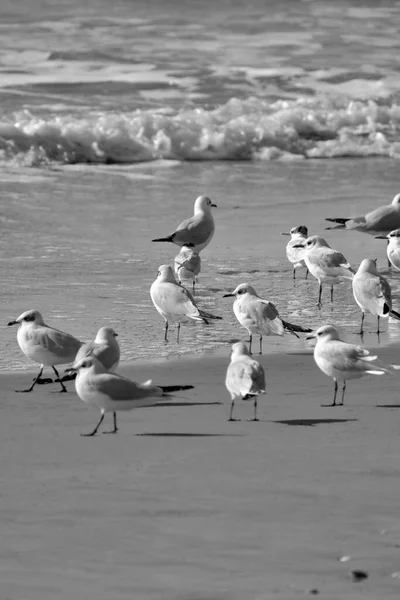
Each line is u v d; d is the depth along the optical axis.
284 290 19.20
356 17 46.31
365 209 25.33
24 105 32.00
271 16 45.84
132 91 34.38
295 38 42.19
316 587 7.34
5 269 19.56
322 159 31.50
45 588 7.30
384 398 12.73
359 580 7.45
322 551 7.93
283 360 14.75
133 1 46.59
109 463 10.02
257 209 25.27
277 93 35.44
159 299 15.97
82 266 20.06
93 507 8.81
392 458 10.17
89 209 24.61
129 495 9.10
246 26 43.75
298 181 28.36
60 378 13.72
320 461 10.07
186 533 8.26
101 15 44.03
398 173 29.69
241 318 15.20
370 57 39.88
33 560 7.75
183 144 30.94
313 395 12.88
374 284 16.48
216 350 15.39
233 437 10.92
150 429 11.30
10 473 9.72
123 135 30.42
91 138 29.98
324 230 23.70
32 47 38.66
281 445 10.61
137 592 7.24
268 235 23.02
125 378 11.11
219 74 36.81
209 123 32.06
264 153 31.36
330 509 8.77
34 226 22.86
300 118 33.06
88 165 29.33
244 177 28.72
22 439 10.91
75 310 17.23
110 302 17.84
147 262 20.61
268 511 8.72
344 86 36.53
